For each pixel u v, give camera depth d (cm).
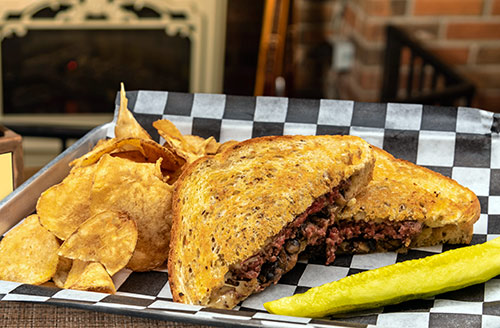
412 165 62
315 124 66
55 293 49
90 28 119
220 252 52
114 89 124
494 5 124
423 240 59
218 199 55
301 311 51
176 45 121
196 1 117
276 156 58
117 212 54
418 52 120
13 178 62
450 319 51
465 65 130
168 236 57
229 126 67
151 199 56
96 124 126
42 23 117
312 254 58
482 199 62
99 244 54
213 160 59
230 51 121
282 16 115
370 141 65
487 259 52
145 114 68
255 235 52
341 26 141
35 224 57
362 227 58
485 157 63
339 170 56
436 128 64
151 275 57
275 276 55
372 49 127
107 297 49
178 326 50
